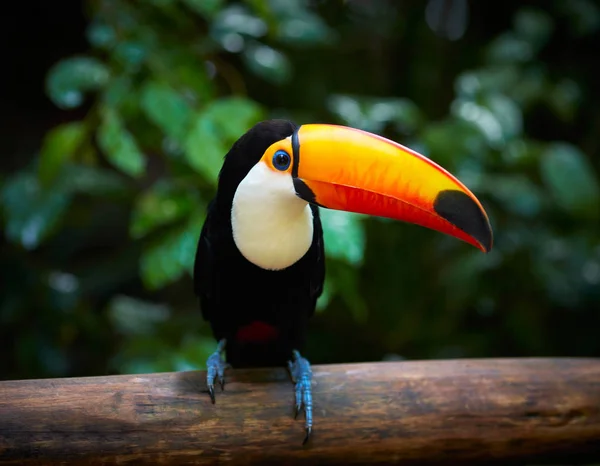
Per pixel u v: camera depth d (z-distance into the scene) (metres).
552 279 4.79
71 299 4.57
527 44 5.40
